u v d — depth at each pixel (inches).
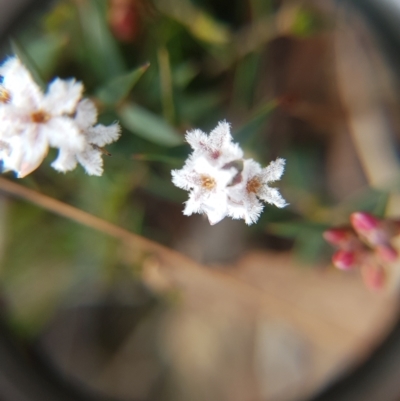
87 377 5.4
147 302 5.6
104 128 3.3
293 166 5.1
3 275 5.3
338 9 4.9
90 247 5.2
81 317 5.5
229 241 5.1
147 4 4.8
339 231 4.1
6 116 3.2
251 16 5.1
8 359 4.8
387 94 5.2
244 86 5.0
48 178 4.6
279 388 5.4
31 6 4.4
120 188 4.8
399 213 4.8
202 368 5.6
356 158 5.2
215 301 5.4
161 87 4.6
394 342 4.6
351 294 5.2
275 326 5.5
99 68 4.6
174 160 3.7
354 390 4.5
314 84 5.2
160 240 5.0
